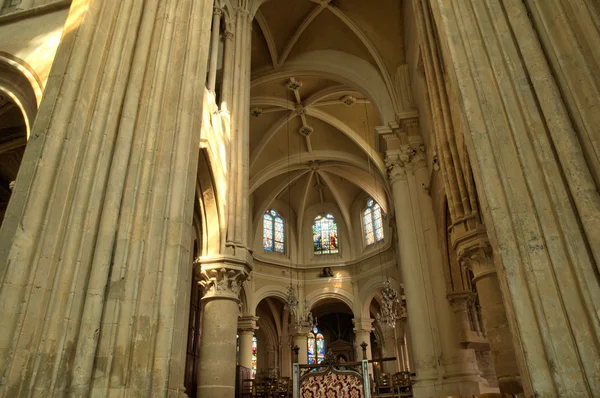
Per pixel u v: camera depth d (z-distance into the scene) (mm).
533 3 4730
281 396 17156
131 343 5125
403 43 16656
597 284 3582
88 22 6309
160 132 6387
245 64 12195
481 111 4719
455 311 12461
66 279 4945
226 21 12375
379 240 26594
